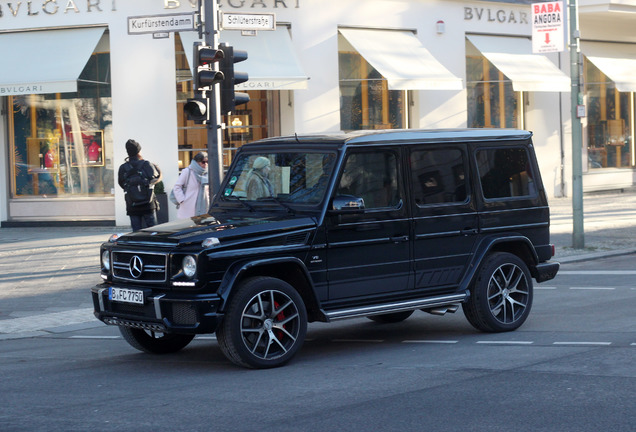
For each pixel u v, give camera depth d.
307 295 8.94
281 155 9.68
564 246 18.72
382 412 6.65
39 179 24.25
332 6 24.56
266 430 6.25
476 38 27.16
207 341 10.73
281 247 8.69
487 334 10.20
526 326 10.56
